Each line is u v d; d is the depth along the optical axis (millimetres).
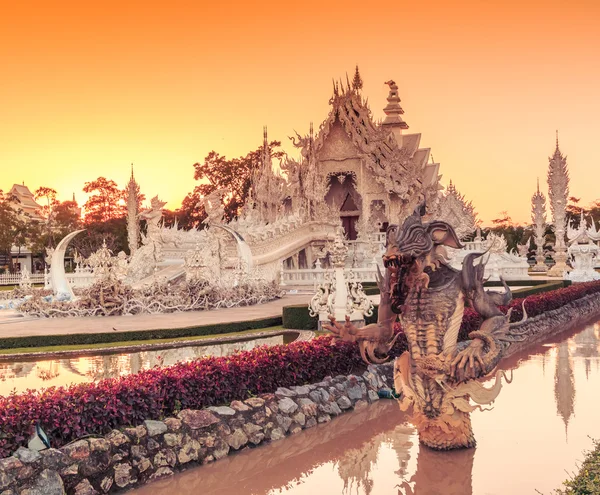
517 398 12133
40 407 7551
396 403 12008
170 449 8438
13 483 6836
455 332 8648
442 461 8805
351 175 59531
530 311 20781
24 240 65938
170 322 21141
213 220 35812
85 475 7461
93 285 25031
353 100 57031
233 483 8195
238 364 10031
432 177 65188
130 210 57281
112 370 13742
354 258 45250
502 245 41031
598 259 53969
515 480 8125
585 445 9375
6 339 16906
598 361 15906
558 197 42875
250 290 29062
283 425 10016
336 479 8344
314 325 19203
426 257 8523
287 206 59344
